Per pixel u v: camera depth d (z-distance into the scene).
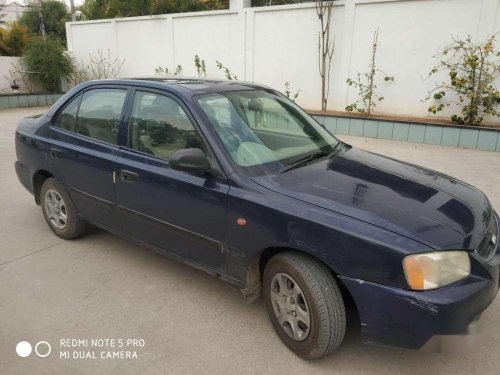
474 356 2.64
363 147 8.23
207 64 12.27
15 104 14.37
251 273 2.81
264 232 2.59
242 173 2.79
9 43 17.84
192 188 2.91
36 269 3.69
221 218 2.80
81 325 2.95
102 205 3.66
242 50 11.45
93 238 4.32
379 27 9.23
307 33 10.27
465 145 8.23
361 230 2.29
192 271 3.68
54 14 31.91
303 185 2.71
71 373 2.53
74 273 3.63
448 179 3.23
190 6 15.66
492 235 2.62
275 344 2.76
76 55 15.45
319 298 2.40
